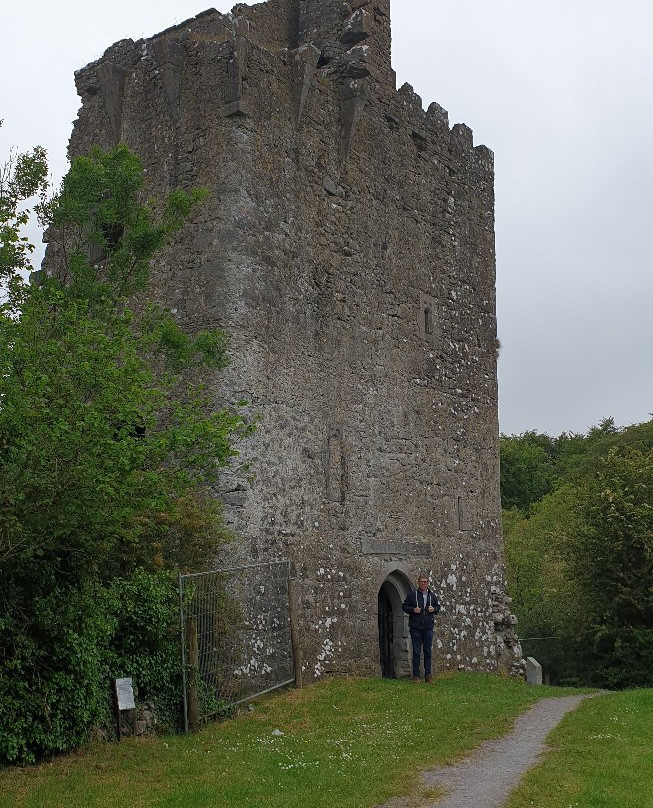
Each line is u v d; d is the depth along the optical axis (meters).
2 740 9.87
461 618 19.94
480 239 22.30
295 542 15.68
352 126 18.00
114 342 10.92
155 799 8.67
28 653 10.23
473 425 21.25
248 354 15.20
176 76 16.28
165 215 14.43
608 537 26.03
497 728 12.45
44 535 10.13
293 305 16.28
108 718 11.27
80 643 10.70
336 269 17.44
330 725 12.56
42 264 17.45
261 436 15.21
